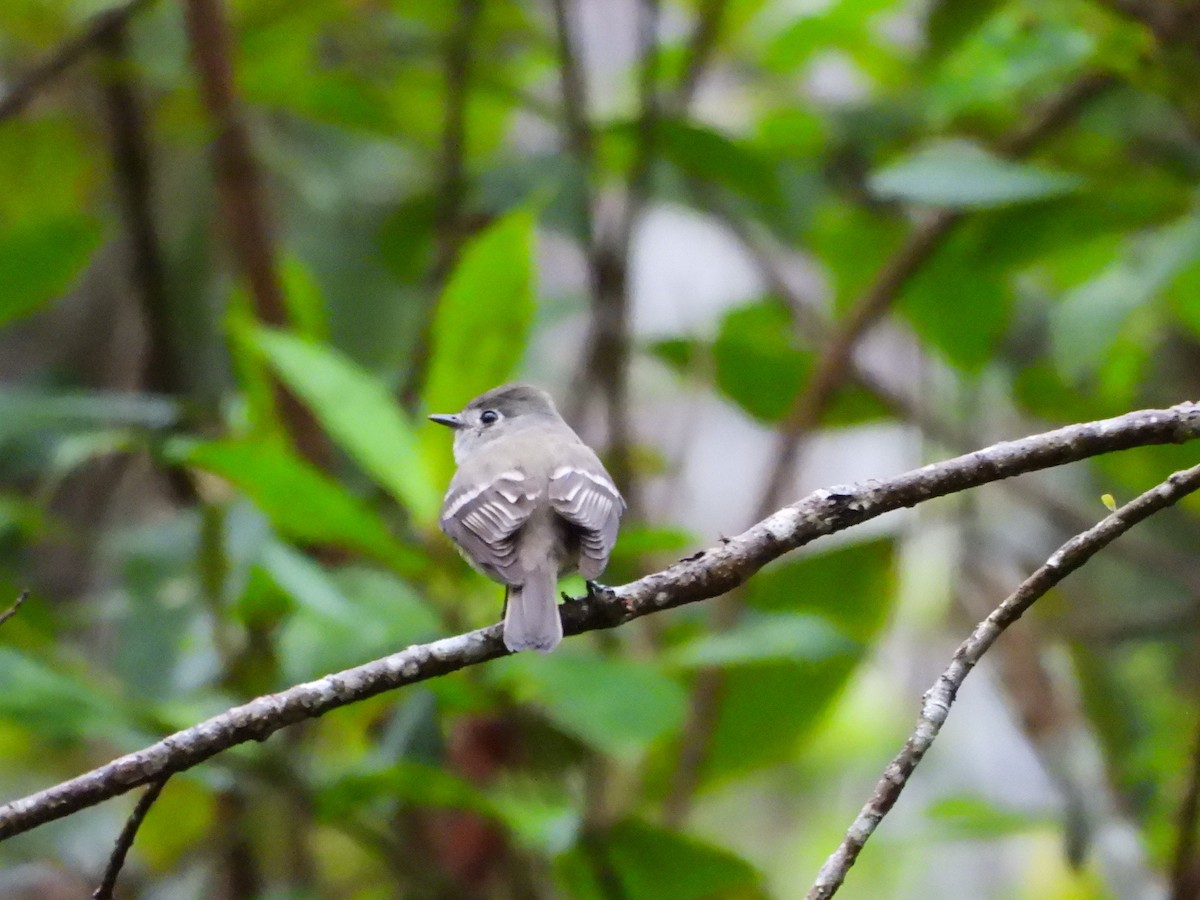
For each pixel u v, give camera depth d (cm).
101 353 1392
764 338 1245
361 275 1271
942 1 1106
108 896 543
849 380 1187
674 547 783
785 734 984
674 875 803
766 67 1275
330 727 957
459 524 735
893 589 1037
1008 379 1199
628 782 1039
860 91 1402
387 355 1223
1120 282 855
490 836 952
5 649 754
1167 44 920
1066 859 1027
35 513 898
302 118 1331
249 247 1031
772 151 1182
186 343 1280
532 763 945
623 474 1126
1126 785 1044
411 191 1305
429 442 843
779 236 1168
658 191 1195
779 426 1162
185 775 805
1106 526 541
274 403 959
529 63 1275
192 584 878
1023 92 1138
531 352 1083
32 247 972
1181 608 1294
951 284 1075
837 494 614
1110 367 1005
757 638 797
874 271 1199
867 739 1595
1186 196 979
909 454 1270
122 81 1154
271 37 1198
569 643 1042
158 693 845
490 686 782
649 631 1023
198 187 1317
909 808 1490
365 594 772
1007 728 1462
